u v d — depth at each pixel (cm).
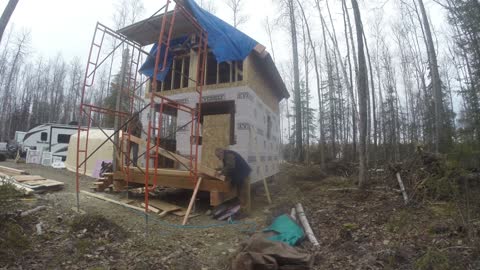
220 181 630
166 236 479
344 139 2280
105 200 690
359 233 455
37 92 4041
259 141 904
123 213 597
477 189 503
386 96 2345
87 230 454
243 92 796
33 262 343
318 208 631
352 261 360
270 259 323
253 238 392
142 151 884
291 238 418
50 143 1681
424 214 515
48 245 397
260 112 937
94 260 363
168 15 731
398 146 1639
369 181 772
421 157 722
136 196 755
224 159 631
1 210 434
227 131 808
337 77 2188
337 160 1592
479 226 401
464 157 495
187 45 886
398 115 2212
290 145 2898
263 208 693
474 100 964
